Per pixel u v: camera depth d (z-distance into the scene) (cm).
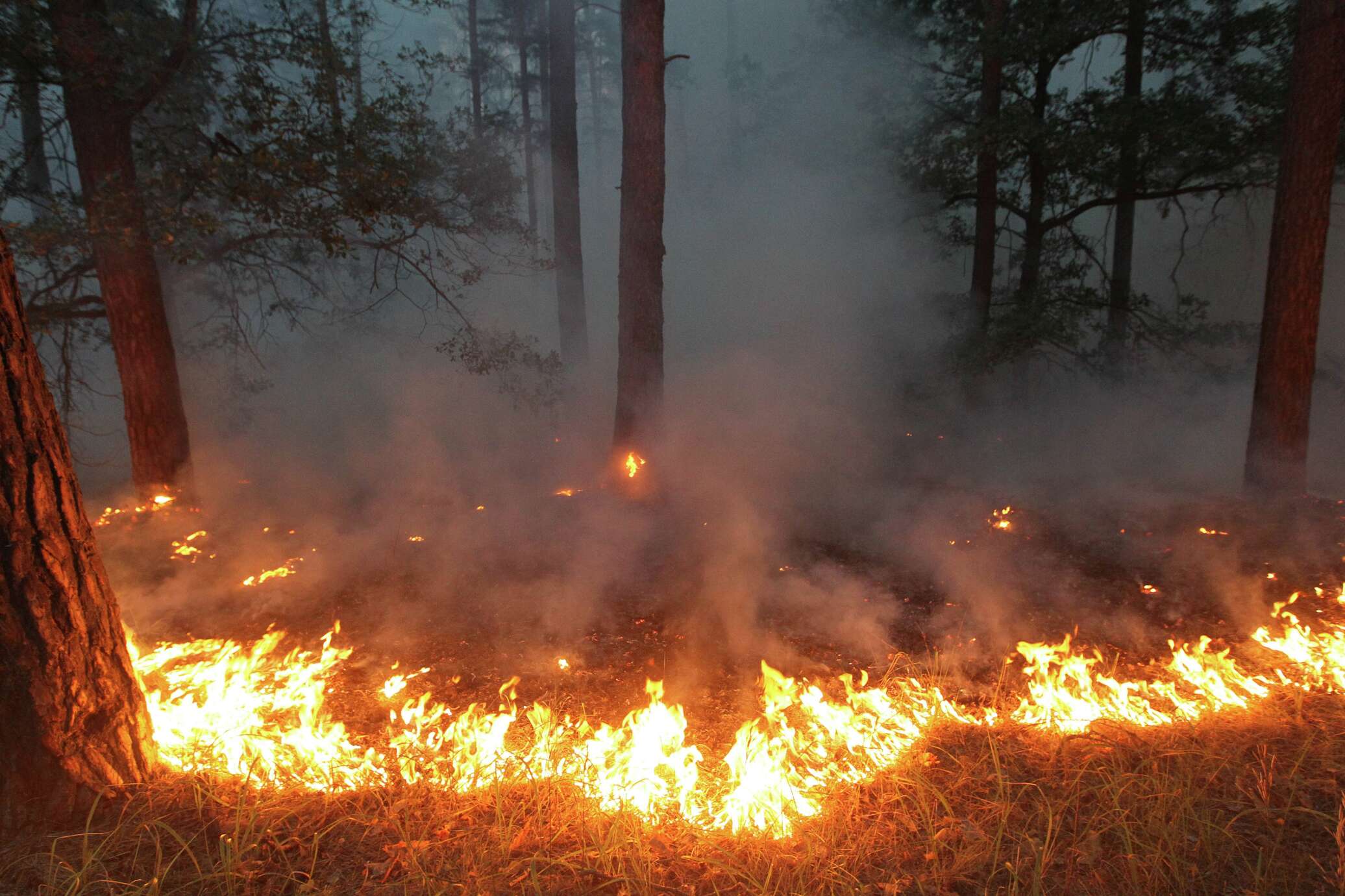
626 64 861
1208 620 552
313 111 842
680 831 333
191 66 823
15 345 302
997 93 1214
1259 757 372
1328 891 288
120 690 338
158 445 837
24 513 306
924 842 326
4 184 874
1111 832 325
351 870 305
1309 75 746
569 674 496
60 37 715
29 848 304
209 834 321
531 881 300
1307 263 759
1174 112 1146
